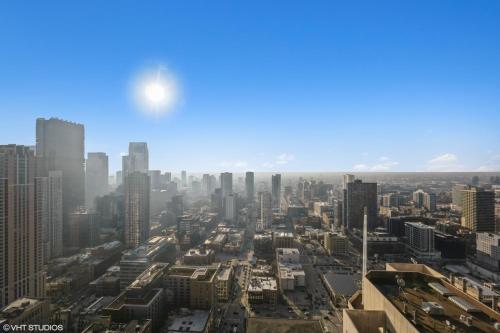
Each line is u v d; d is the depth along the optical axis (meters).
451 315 77.00
